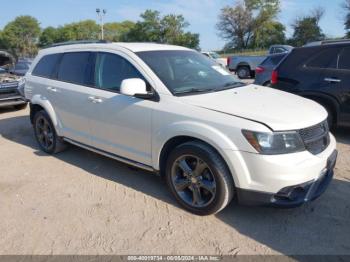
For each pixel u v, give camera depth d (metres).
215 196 3.54
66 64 5.28
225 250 3.22
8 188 4.62
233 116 3.41
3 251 3.30
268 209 3.86
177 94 3.87
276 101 3.83
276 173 3.20
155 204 4.06
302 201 3.33
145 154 4.15
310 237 3.36
